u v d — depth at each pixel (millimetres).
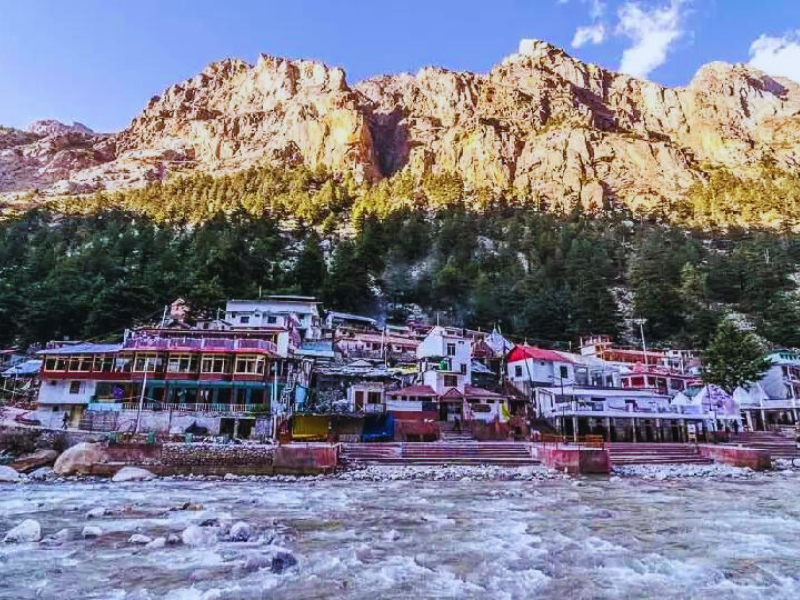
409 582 13094
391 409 53844
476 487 31703
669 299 112500
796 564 15047
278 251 129750
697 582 13320
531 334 99438
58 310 79875
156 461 36094
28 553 15445
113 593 12039
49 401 51188
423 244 144625
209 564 14445
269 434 46844
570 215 177625
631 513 23156
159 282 90812
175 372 51875
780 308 108062
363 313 107438
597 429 56000
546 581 13281
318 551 16094
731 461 44844
